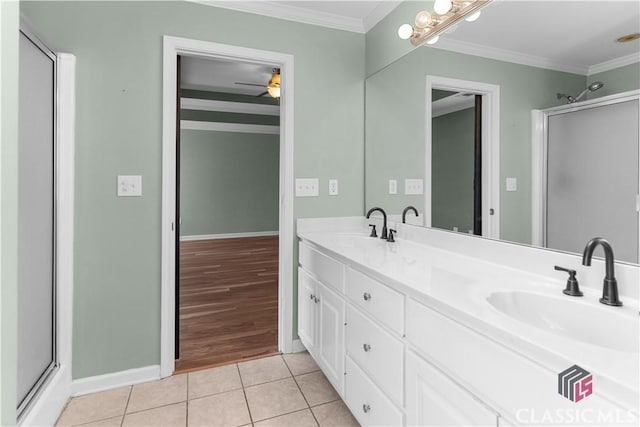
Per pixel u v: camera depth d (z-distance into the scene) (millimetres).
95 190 1886
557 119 1233
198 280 3969
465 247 1637
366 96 2459
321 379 2014
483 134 1554
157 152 1993
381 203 2309
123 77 1922
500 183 1459
